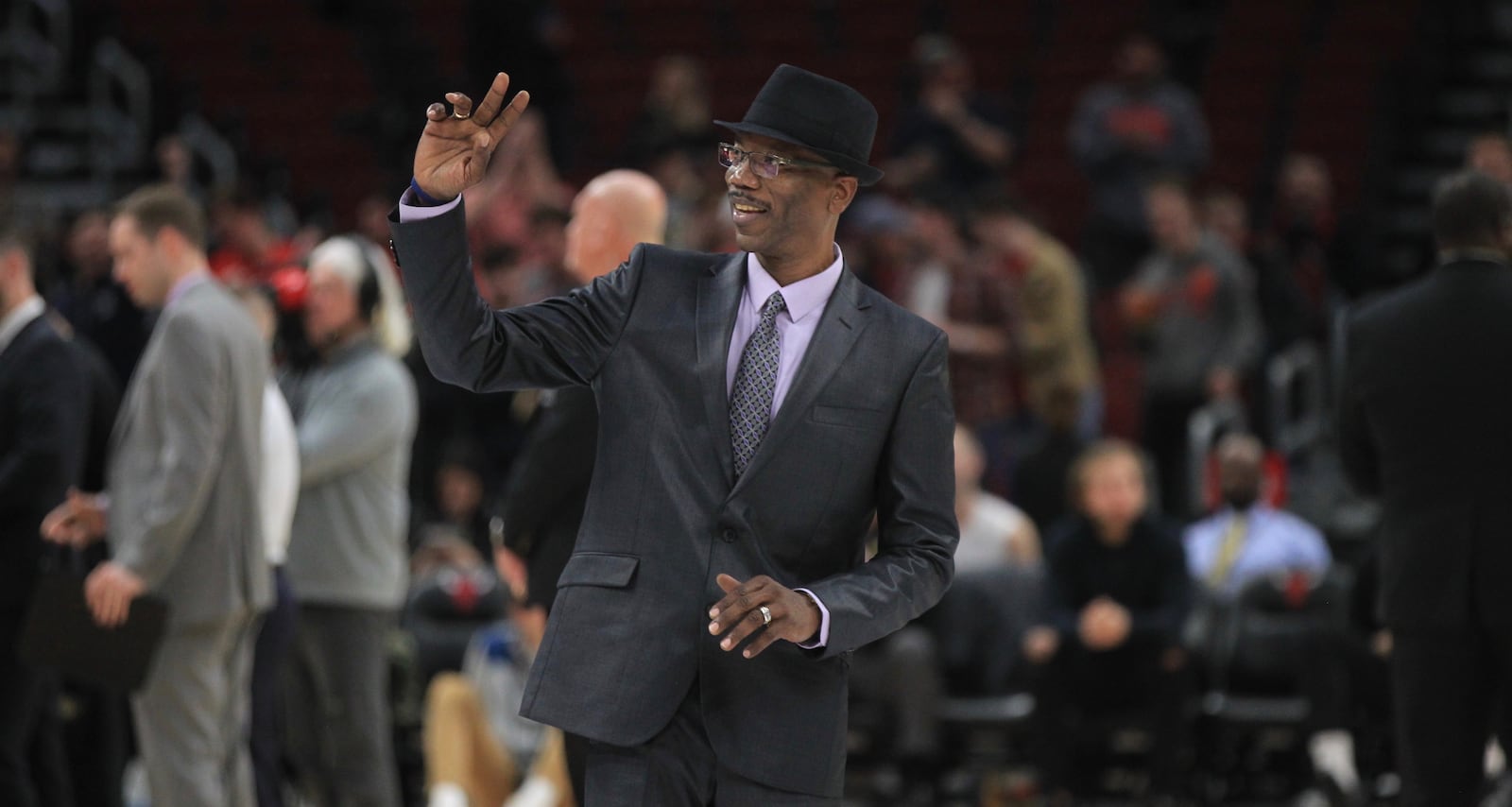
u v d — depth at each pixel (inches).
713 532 444.8
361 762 813.2
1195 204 1588.3
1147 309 1402.6
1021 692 1007.0
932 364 461.1
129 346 1002.1
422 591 1032.8
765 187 446.6
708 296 460.8
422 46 1959.9
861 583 434.0
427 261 426.3
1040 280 1358.3
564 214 1221.7
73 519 726.5
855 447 450.6
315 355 874.8
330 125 1929.1
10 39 1752.0
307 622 812.6
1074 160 1737.2
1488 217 652.7
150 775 709.9
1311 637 944.3
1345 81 1945.1
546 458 621.6
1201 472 1264.8
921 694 964.6
